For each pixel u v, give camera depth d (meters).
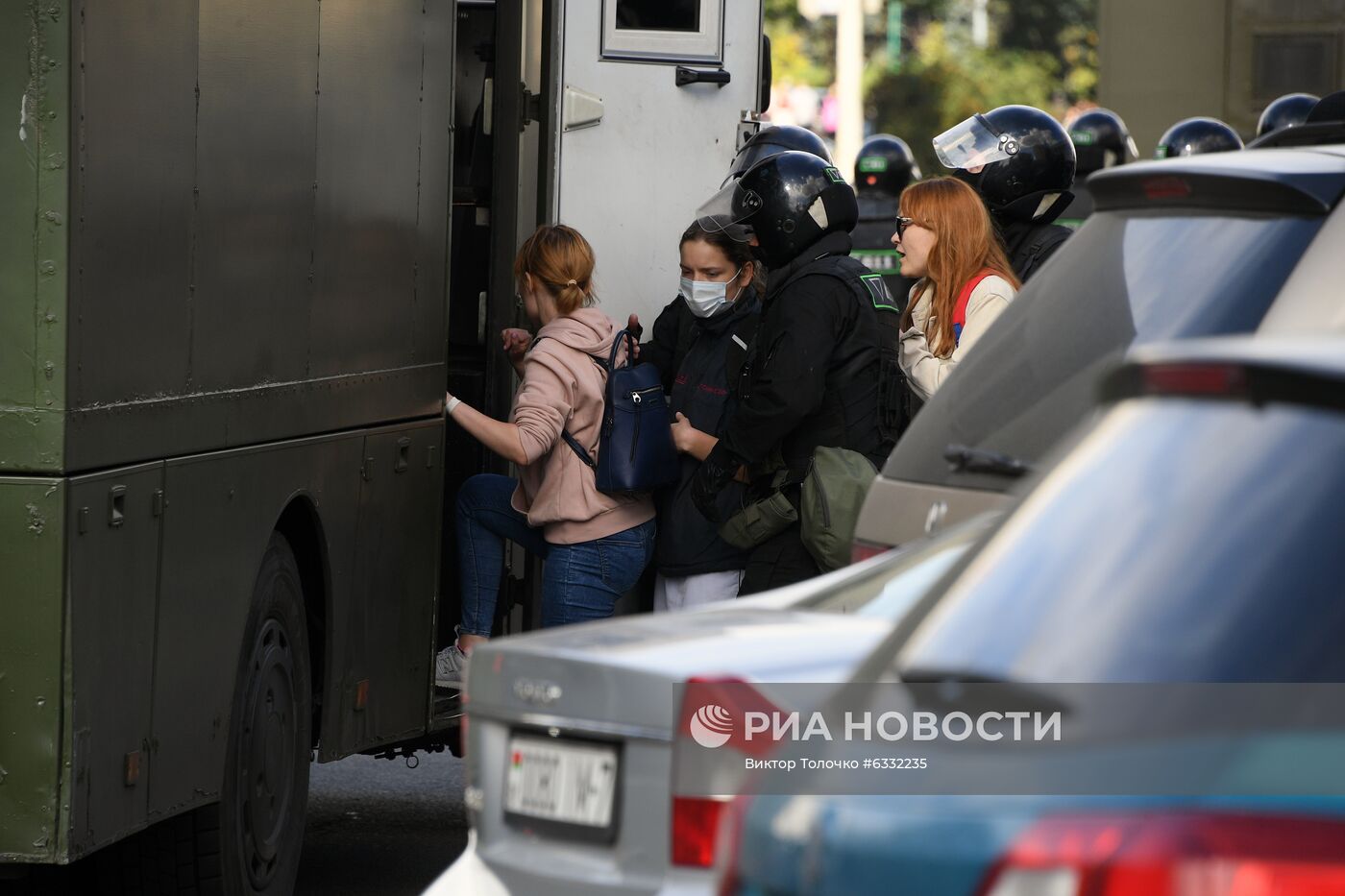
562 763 9.21
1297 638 5.98
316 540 16.34
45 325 12.48
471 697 9.65
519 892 9.23
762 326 18.09
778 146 20.45
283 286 15.41
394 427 17.56
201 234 14.16
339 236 16.36
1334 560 5.99
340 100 16.33
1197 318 11.05
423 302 18.03
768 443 17.80
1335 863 5.42
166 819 14.53
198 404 14.16
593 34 21.28
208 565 14.37
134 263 13.27
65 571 12.52
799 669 9.08
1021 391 11.93
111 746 13.11
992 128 20.59
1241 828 5.54
